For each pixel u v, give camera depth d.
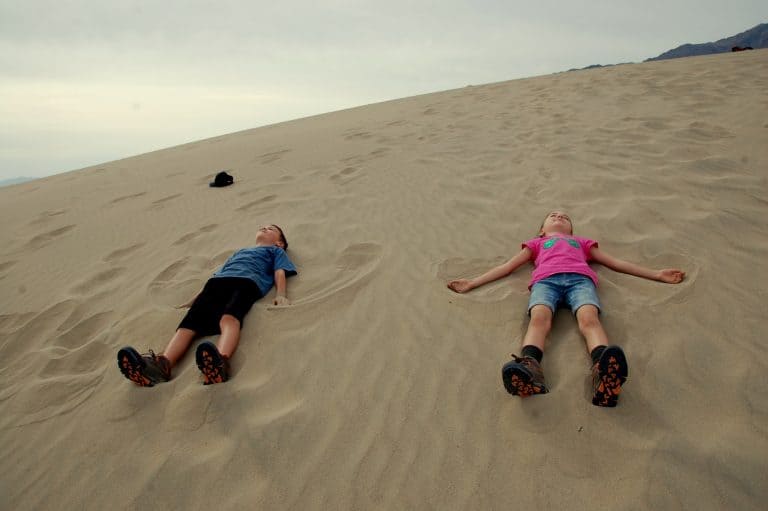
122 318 3.48
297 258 4.05
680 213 3.82
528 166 5.48
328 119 15.23
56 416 2.60
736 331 2.46
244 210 5.63
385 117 11.21
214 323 3.03
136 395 2.60
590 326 2.48
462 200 4.78
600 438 1.96
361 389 2.44
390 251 3.89
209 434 2.28
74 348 3.28
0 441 2.50
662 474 1.76
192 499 1.98
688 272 3.06
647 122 6.34
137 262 4.59
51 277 4.64
